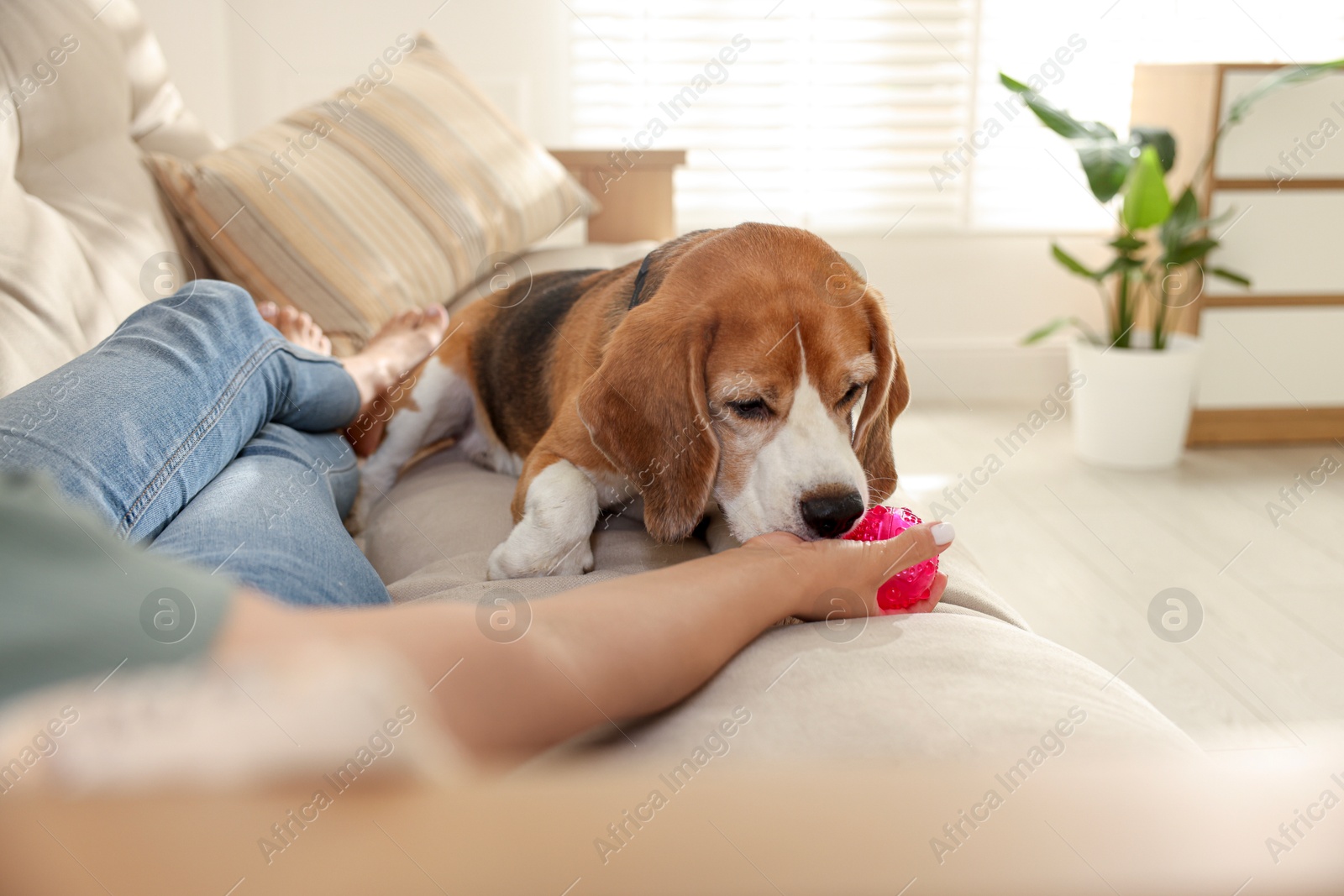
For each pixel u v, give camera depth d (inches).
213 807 13.4
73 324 50.1
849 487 40.6
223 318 42.0
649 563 43.0
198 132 84.7
